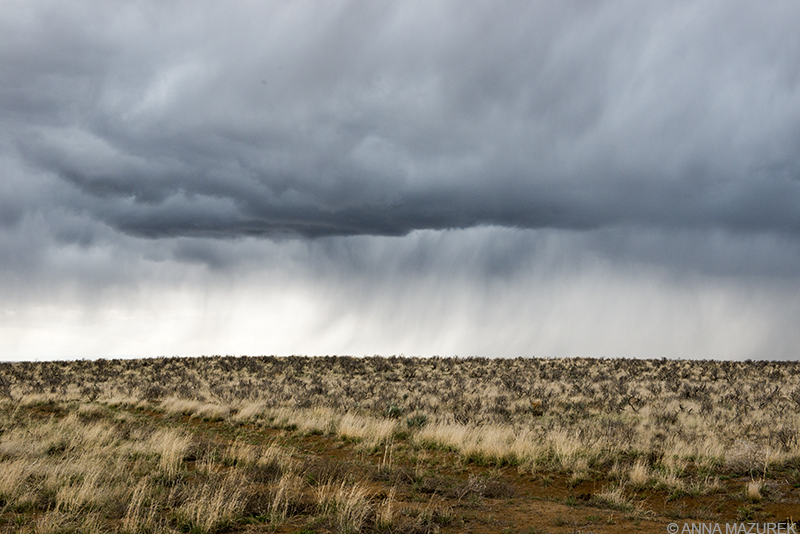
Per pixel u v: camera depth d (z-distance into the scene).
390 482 12.45
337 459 15.55
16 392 31.95
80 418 21.78
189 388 33.19
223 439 19.03
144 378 42.75
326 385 36.53
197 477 11.80
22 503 9.34
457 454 16.11
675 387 29.67
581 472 13.24
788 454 13.30
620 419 20.80
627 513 10.14
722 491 11.65
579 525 9.36
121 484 10.66
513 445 15.57
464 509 10.35
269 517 9.05
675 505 10.91
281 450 16.23
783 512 10.10
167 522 8.51
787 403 22.38
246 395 30.56
